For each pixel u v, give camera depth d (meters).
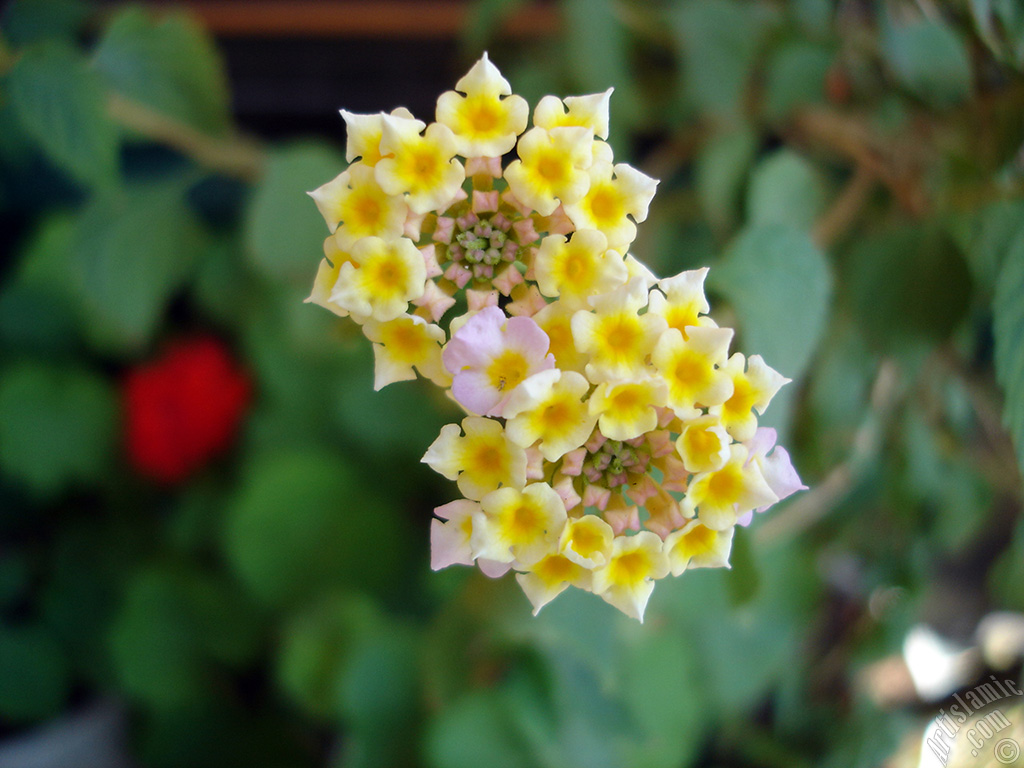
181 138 0.16
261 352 0.20
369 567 0.19
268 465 0.19
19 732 0.19
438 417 0.18
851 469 0.17
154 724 0.20
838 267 0.15
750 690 0.19
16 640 0.19
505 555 0.09
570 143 0.09
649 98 0.18
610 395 0.09
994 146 0.14
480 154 0.09
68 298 0.21
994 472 0.18
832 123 0.16
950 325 0.15
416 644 0.17
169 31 0.15
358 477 0.19
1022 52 0.12
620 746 0.16
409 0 0.23
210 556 0.21
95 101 0.14
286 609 0.19
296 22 0.23
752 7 0.16
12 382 0.20
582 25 0.16
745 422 0.09
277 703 0.20
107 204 0.17
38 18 0.17
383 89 0.24
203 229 0.19
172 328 0.24
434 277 0.10
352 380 0.18
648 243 0.17
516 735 0.15
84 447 0.20
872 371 0.16
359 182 0.09
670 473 0.10
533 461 0.09
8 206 0.24
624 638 0.15
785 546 0.18
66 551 0.21
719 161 0.16
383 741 0.16
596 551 0.09
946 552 0.21
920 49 0.14
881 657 0.20
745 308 0.12
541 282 0.09
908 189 0.15
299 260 0.15
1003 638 0.21
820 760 0.20
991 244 0.15
